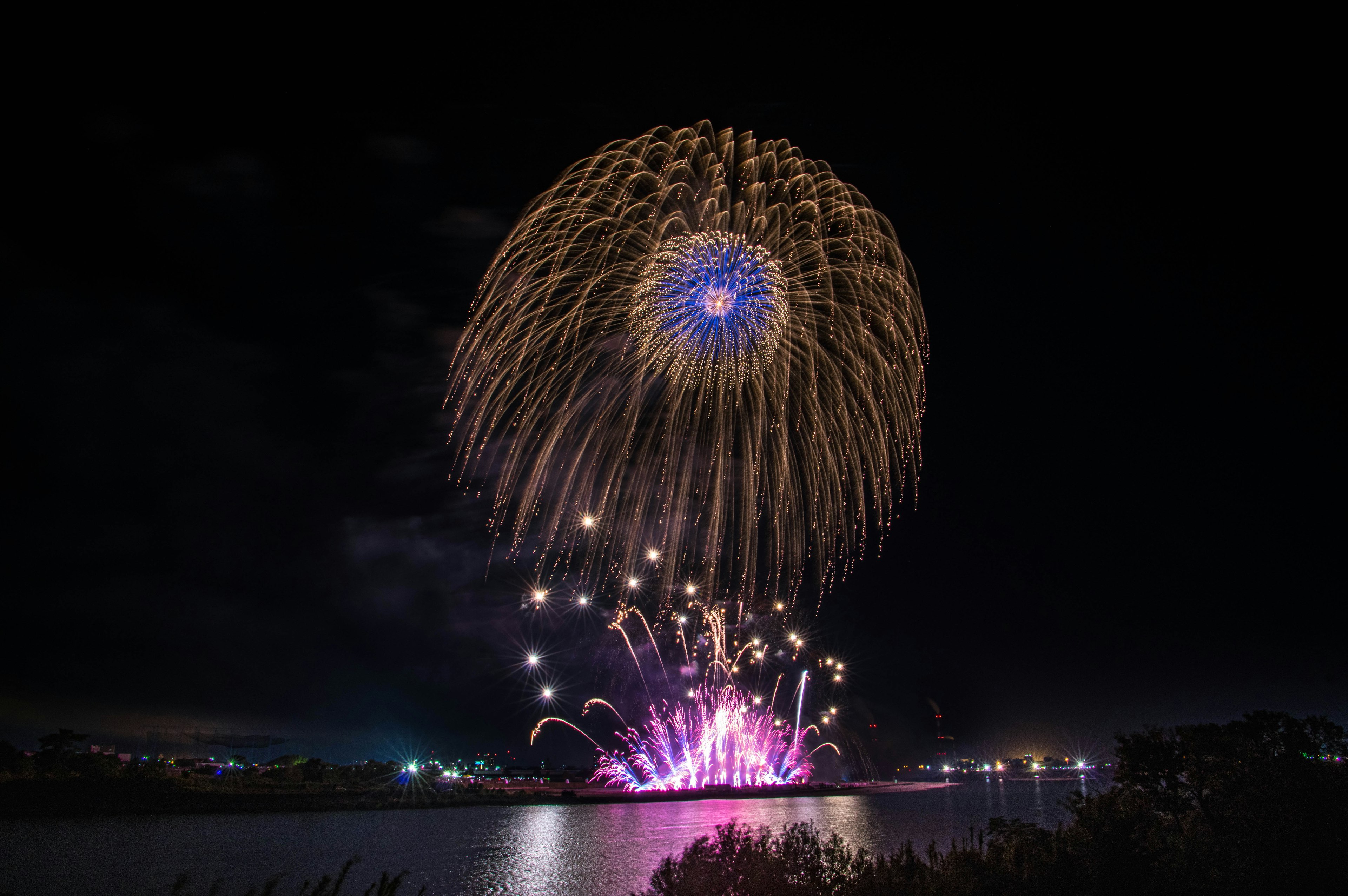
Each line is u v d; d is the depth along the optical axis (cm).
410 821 3991
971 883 1115
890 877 1127
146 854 2588
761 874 1102
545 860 2558
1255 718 1409
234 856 2552
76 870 2261
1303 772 1269
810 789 6894
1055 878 1084
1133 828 1175
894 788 8012
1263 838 1176
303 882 2058
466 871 2316
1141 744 1435
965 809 4731
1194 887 1070
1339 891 1051
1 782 4006
